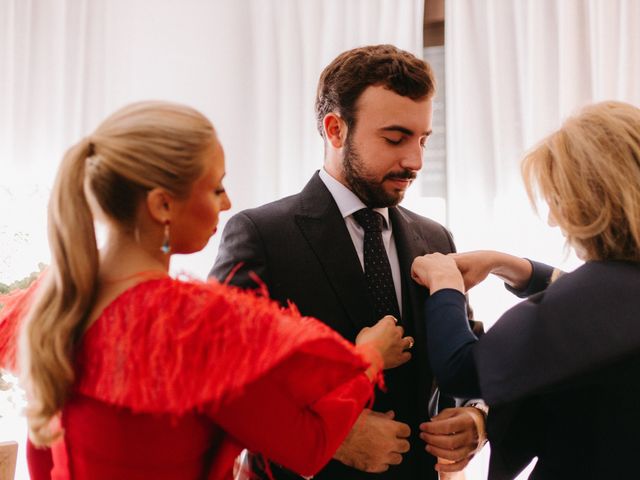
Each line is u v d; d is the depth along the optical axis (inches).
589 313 35.5
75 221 31.1
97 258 31.5
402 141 47.4
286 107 91.2
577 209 37.8
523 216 81.6
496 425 41.9
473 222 83.9
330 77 50.0
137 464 30.4
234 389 28.8
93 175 31.1
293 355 31.0
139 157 30.6
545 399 39.4
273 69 91.4
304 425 32.7
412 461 48.1
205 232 33.3
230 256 47.4
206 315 29.7
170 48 93.9
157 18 94.2
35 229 94.2
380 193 48.7
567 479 38.1
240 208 92.0
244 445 33.4
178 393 28.5
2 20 94.8
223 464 33.4
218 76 92.8
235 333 29.4
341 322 47.1
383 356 43.0
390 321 44.9
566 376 35.1
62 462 32.9
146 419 30.0
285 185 91.4
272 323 29.9
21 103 95.2
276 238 48.1
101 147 31.1
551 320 36.1
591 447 37.0
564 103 78.6
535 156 40.4
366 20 87.7
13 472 61.4
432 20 88.8
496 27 82.7
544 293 38.5
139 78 94.5
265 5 91.6
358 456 44.8
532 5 80.7
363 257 49.8
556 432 39.1
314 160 90.0
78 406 31.1
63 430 32.2
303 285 47.2
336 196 50.5
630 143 36.7
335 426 34.2
